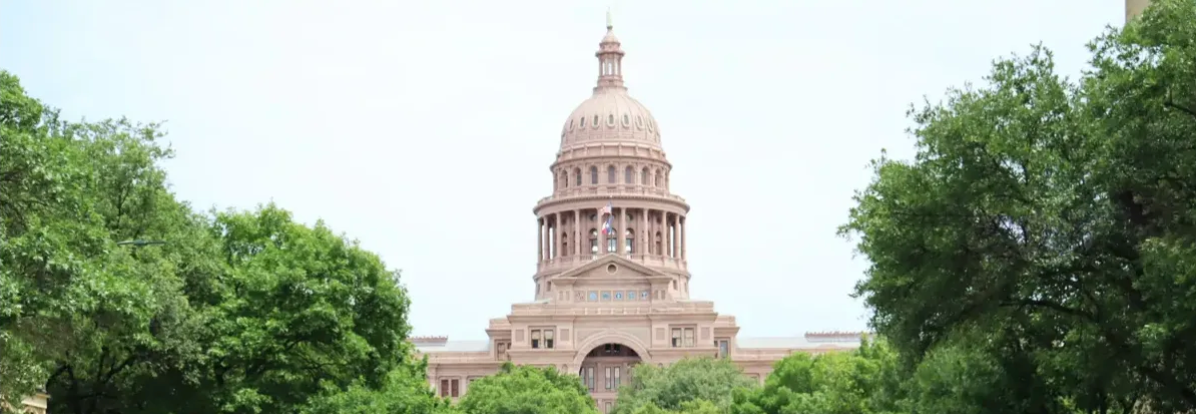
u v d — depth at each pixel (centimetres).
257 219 9988
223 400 8644
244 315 8888
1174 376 6356
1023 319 6881
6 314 5784
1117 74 6075
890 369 10556
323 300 9031
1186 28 5966
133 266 7600
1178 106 5934
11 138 5997
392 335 9650
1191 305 5812
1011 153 6425
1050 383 7262
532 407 18362
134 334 7400
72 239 6806
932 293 6725
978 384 7419
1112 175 6156
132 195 8512
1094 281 6481
